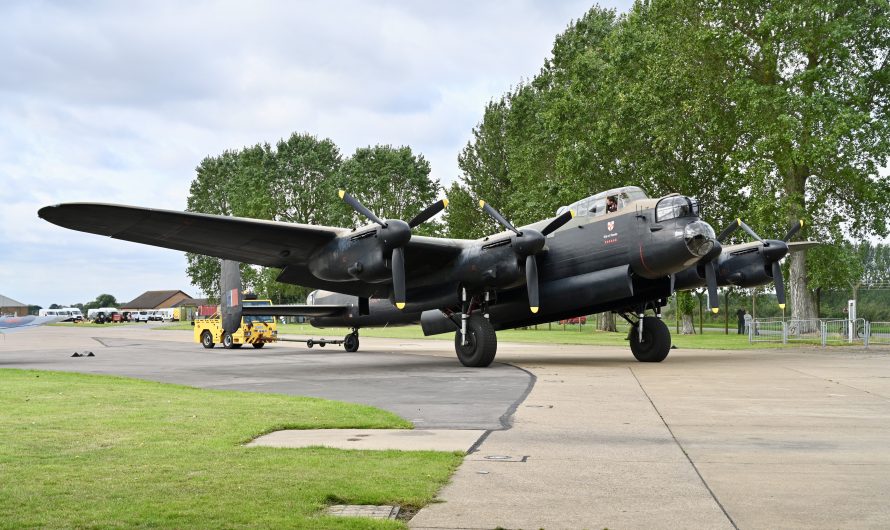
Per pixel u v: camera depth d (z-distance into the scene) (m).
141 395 12.76
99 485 5.97
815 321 33.12
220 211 89.50
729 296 50.41
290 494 5.64
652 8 37.16
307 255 20.64
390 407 11.29
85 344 38.97
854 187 32.81
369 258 18.69
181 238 18.92
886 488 5.93
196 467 6.66
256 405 11.34
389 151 71.69
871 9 32.28
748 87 31.86
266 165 78.56
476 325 19.98
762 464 6.86
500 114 64.06
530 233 18.86
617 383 14.70
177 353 29.50
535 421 9.64
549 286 20.41
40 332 63.34
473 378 16.34
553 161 50.91
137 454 7.29
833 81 31.33
